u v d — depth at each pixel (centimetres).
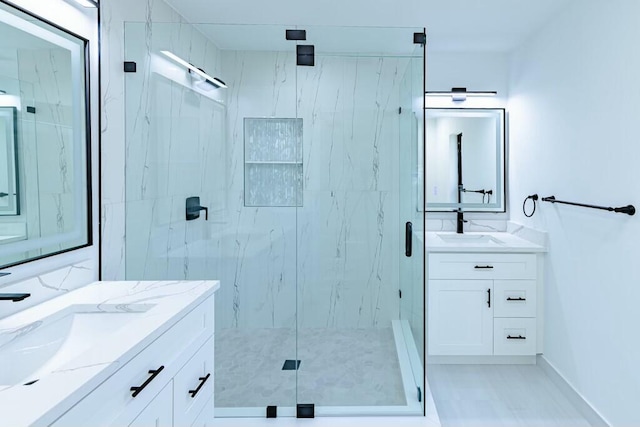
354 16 254
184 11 247
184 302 139
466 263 275
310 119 214
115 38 196
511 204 328
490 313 275
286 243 218
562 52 243
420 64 210
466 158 335
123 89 204
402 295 214
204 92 213
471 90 332
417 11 247
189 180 215
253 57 213
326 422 198
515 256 272
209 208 217
